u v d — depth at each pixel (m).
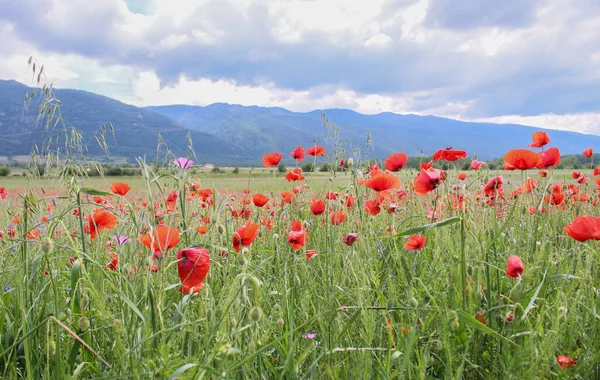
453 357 0.54
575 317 0.60
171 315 0.67
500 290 0.71
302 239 0.79
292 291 0.75
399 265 0.78
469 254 0.73
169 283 0.71
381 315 0.63
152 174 0.54
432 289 0.68
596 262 0.72
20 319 0.61
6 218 1.12
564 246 0.98
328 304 0.61
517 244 0.88
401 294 0.72
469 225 0.84
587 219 0.65
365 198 1.27
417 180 0.84
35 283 0.64
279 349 0.58
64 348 0.55
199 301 0.64
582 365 0.52
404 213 1.23
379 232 0.99
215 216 0.63
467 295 0.68
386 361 0.50
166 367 0.43
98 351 0.57
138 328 0.52
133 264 0.62
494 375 0.54
